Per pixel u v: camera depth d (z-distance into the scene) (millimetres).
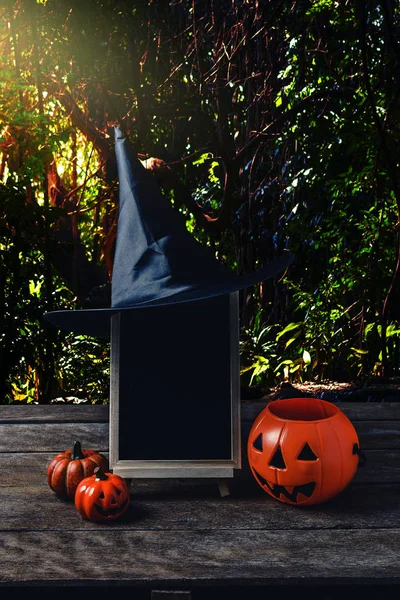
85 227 8695
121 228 1857
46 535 1534
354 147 5824
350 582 1338
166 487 1859
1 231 5012
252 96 7090
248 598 1673
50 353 5234
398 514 1655
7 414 2318
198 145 8055
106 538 1518
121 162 1950
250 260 7238
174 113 7156
